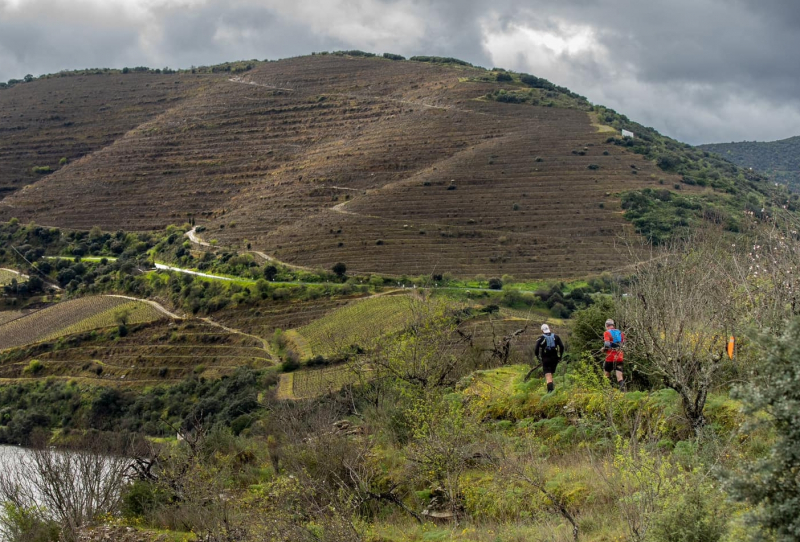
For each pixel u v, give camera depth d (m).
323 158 145.12
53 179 153.50
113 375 69.44
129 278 98.50
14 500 13.53
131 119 183.25
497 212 102.62
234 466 17.64
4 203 142.25
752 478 5.37
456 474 11.56
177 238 116.50
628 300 13.23
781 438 5.20
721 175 101.38
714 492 7.24
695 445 9.27
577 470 10.59
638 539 7.26
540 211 99.75
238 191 140.38
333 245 100.56
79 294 97.69
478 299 62.03
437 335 17.06
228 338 73.81
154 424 46.50
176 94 196.00
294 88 195.12
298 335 68.75
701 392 10.02
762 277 12.05
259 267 94.69
